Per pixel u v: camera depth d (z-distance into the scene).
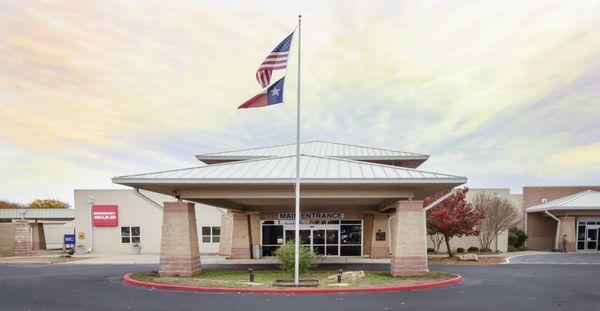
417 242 18.81
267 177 18.41
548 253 34.84
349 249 30.73
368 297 14.24
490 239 35.94
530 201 41.19
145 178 18.42
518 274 20.64
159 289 16.12
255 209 30.53
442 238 35.81
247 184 18.64
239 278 18.50
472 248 35.69
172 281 17.36
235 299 13.92
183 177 18.64
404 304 13.02
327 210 30.70
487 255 32.59
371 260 27.89
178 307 12.63
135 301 13.61
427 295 14.60
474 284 17.17
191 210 19.75
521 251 37.66
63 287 16.80
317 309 12.27
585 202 36.88
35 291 15.83
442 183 18.11
